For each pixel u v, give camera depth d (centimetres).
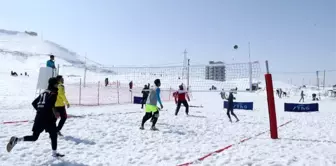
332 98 4212
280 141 680
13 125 763
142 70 1453
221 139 702
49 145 553
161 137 692
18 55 12506
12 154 477
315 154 535
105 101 2172
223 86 1105
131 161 470
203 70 1175
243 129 896
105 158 486
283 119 1232
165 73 1303
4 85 2731
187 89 1254
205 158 491
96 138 646
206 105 2052
